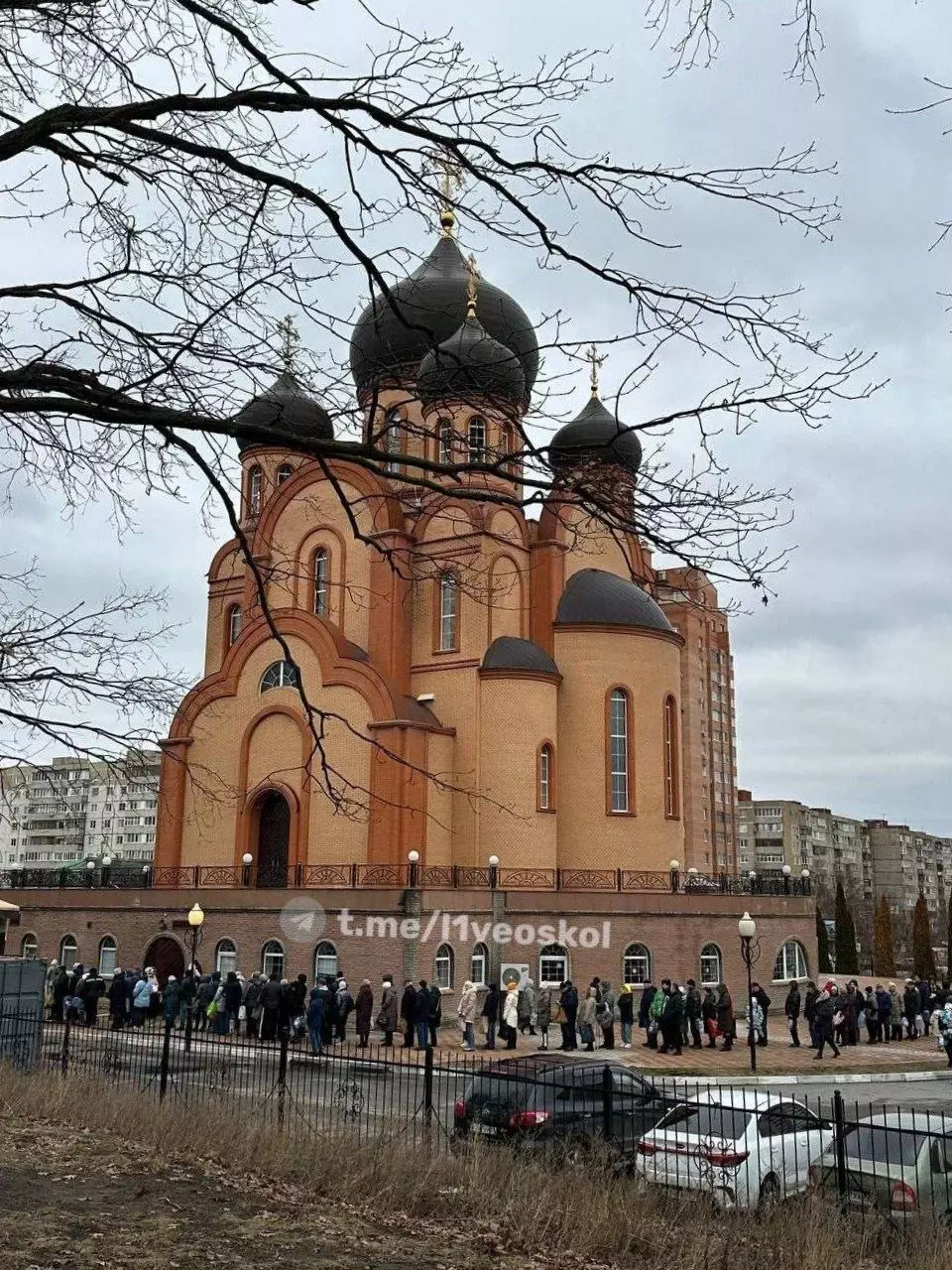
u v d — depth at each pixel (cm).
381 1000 2938
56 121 701
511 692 3659
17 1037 1831
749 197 704
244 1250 832
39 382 714
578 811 3778
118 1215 898
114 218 808
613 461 759
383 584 3812
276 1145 1154
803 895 3900
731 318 711
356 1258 841
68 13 735
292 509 4094
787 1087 2331
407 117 724
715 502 779
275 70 709
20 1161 1068
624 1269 908
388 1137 1170
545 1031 2850
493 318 3394
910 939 9662
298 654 3744
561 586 3997
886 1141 1105
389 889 3034
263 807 3769
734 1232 959
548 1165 1112
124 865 4309
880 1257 978
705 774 9669
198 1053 2009
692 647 9500
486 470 742
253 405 820
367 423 805
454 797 3653
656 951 3438
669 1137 1191
